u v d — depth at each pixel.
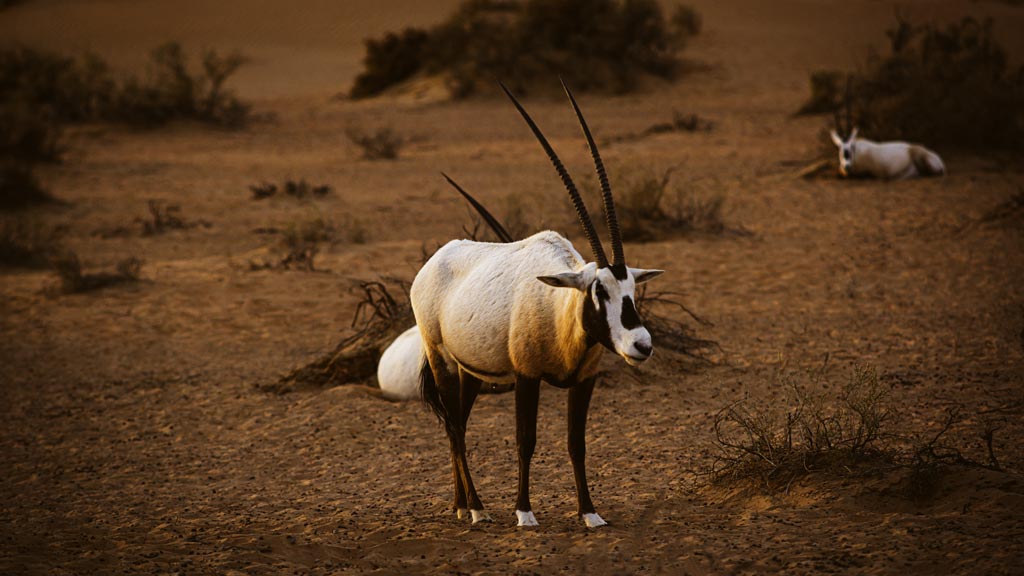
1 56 160.25
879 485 20.67
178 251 67.25
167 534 22.58
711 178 86.81
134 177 99.88
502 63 166.75
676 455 26.67
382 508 24.05
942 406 29.67
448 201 82.06
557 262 20.77
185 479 27.81
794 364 36.06
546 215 69.38
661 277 53.22
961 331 39.19
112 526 23.59
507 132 128.75
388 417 32.59
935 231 61.00
